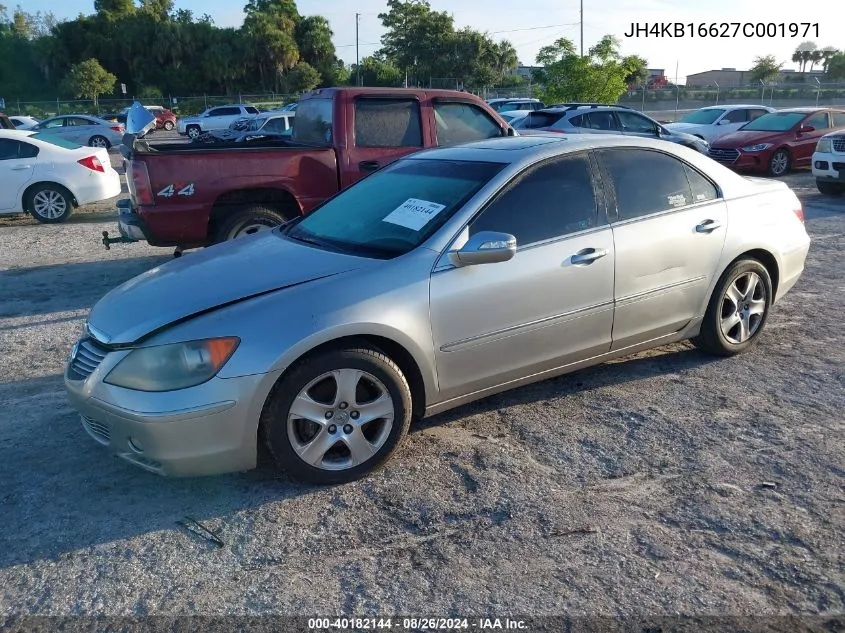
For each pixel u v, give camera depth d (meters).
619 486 3.64
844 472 3.71
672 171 4.81
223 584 3.00
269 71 69.12
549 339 4.24
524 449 4.04
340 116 7.53
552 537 3.24
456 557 3.12
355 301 3.59
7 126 21.25
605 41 27.50
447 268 3.86
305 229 4.64
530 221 4.16
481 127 8.21
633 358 5.34
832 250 8.80
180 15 69.62
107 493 3.70
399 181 4.66
